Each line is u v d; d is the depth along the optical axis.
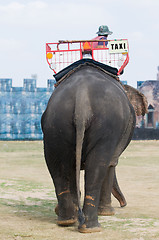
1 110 54.69
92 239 8.00
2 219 10.15
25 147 41.41
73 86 8.53
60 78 9.83
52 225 9.34
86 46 9.99
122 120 8.54
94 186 8.27
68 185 8.88
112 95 8.48
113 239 8.03
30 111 55.31
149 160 27.91
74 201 8.94
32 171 21.50
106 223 9.62
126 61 9.91
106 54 10.01
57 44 10.15
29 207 11.90
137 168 22.94
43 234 8.44
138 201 12.94
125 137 9.46
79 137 8.02
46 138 8.71
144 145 44.50
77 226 9.10
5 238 8.19
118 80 9.78
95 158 8.22
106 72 9.53
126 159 28.64
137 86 55.03
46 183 16.98
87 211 8.38
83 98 8.21
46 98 55.69
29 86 55.31
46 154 8.97
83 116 8.08
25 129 55.16
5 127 54.69
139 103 10.51
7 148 39.72
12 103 55.00
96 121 8.16
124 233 8.56
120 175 19.84
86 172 8.31
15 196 13.71
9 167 23.39
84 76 8.76
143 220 10.01
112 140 8.35
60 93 8.62
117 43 9.99
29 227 9.15
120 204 11.90
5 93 54.91
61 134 8.35
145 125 54.91
